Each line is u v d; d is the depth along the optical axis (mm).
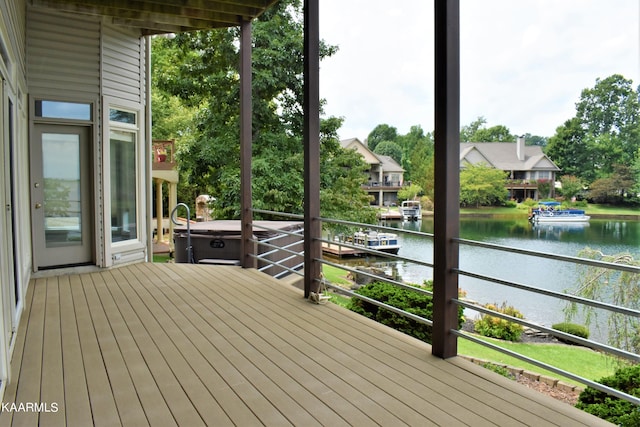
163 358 3170
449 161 3084
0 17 3018
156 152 12602
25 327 3850
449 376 2857
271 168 12062
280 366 3023
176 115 18375
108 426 2268
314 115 4680
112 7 5410
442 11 3049
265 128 13000
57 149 5941
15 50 4168
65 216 6047
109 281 5590
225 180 12141
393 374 2889
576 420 2293
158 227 13516
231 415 2371
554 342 5934
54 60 5777
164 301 4688
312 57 4645
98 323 3965
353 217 12602
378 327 3861
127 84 6566
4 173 3273
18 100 4570
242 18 5949
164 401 2533
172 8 5660
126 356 3207
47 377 2855
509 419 2309
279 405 2480
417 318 3414
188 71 13312
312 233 4738
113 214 6492
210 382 2777
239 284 5445
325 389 2676
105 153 6195
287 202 12219
